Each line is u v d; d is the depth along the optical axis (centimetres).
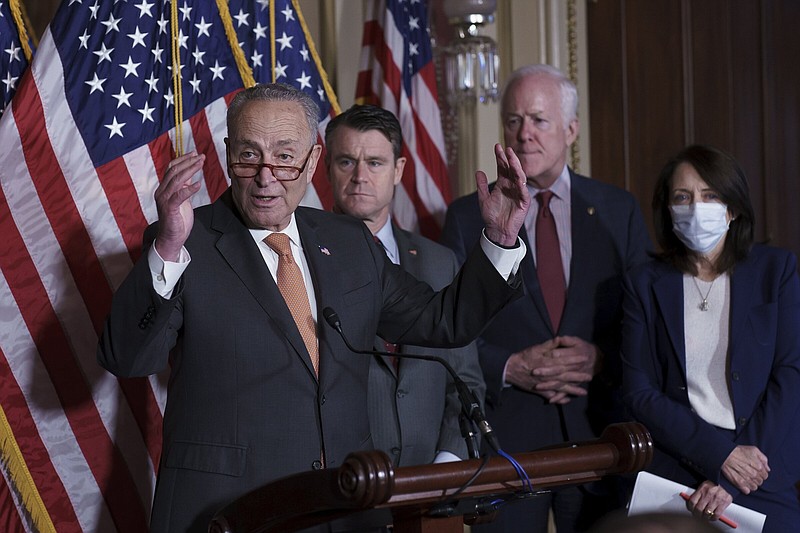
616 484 333
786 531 295
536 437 336
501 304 230
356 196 303
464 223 355
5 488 279
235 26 334
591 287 343
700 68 595
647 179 580
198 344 222
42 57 290
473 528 331
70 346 284
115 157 293
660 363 319
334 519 187
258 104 226
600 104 569
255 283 226
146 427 294
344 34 464
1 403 277
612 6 573
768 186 619
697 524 103
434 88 433
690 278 318
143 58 302
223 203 238
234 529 187
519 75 354
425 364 288
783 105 627
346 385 229
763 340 306
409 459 279
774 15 626
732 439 301
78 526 284
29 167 283
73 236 286
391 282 248
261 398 221
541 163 345
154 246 205
